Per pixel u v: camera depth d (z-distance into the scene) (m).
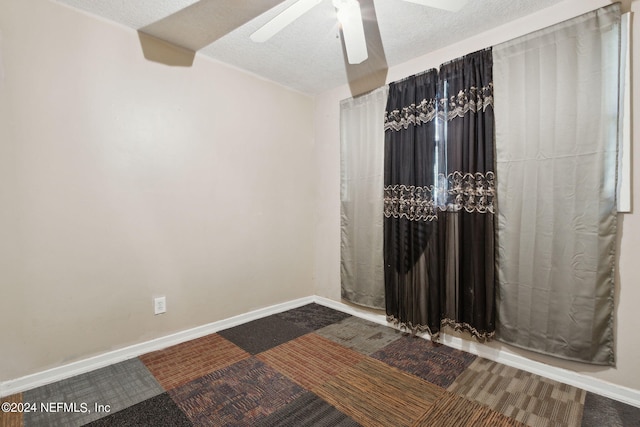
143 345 2.17
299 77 2.82
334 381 1.84
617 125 1.62
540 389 1.76
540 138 1.84
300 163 3.16
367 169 2.74
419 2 1.37
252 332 2.53
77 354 1.91
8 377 1.71
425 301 2.35
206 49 2.34
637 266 1.61
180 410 1.59
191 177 2.38
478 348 2.14
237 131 2.65
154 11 1.89
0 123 1.66
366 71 2.68
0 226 1.67
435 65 2.33
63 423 1.50
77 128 1.89
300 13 1.46
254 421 1.52
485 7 1.82
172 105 2.27
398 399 1.68
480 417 1.54
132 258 2.11
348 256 2.93
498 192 2.00
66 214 1.86
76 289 1.90
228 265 2.62
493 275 2.02
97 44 1.94
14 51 1.69
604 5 1.65
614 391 1.67
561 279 1.79
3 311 1.69
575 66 1.71
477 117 2.07
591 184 1.69
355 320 2.80
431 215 2.29
